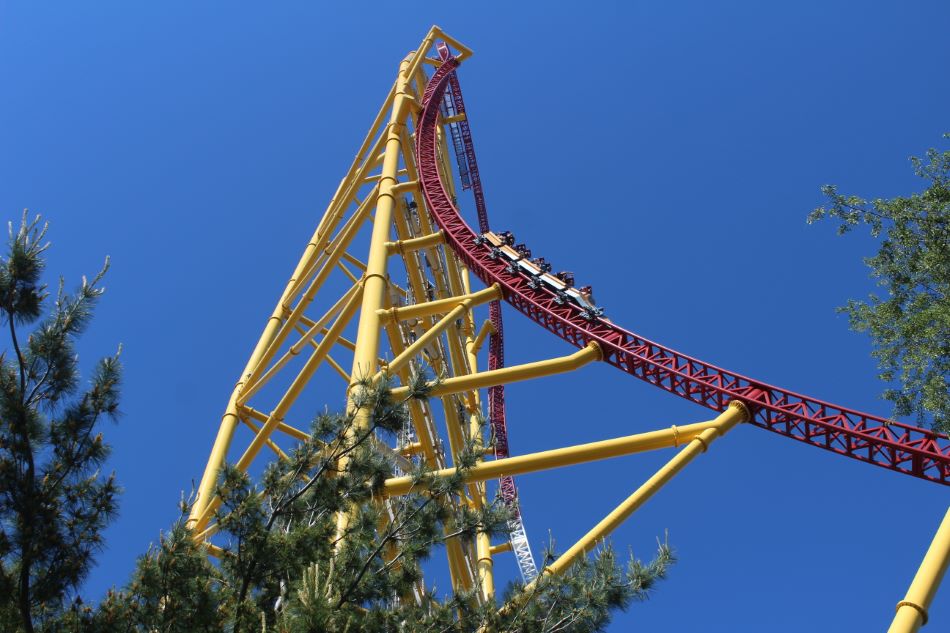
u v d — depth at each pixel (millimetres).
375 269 25906
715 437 20688
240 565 11250
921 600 14500
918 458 21500
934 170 15141
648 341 24594
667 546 12438
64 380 11336
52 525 10586
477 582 13039
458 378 22078
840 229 15680
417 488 13102
